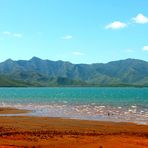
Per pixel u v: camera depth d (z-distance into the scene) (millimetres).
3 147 32969
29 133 43688
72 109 96250
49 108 101938
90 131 47312
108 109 96062
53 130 47688
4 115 76625
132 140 38031
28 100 160250
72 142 36656
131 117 71812
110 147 33344
